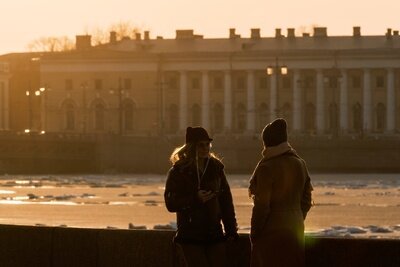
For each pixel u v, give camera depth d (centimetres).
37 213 8825
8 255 3036
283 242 2436
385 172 18612
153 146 18962
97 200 10881
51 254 2977
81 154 18688
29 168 18400
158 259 2823
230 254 2673
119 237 2873
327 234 6762
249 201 10512
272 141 2481
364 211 9244
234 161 18800
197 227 2511
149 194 12025
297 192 2462
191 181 2508
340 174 18400
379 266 2578
